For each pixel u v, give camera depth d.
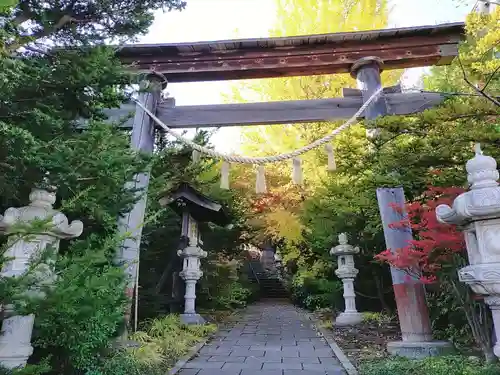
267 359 4.57
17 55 2.79
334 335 5.99
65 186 2.53
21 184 2.64
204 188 8.30
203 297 8.34
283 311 9.70
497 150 3.57
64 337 2.61
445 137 3.62
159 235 7.43
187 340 5.29
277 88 9.38
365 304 7.70
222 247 9.31
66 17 3.03
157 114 5.79
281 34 9.38
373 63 5.70
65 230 2.63
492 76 3.30
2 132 2.12
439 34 5.82
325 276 8.57
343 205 6.50
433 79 6.93
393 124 3.77
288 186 10.18
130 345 3.97
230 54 5.98
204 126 5.77
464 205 2.33
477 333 3.76
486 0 3.38
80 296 2.01
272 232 10.41
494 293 2.21
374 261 6.61
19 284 1.86
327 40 5.87
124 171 2.85
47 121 2.53
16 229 1.98
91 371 3.04
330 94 9.19
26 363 2.58
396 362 3.69
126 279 3.30
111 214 3.27
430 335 4.31
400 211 4.49
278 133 9.50
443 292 4.50
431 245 3.83
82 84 2.84
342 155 4.66
